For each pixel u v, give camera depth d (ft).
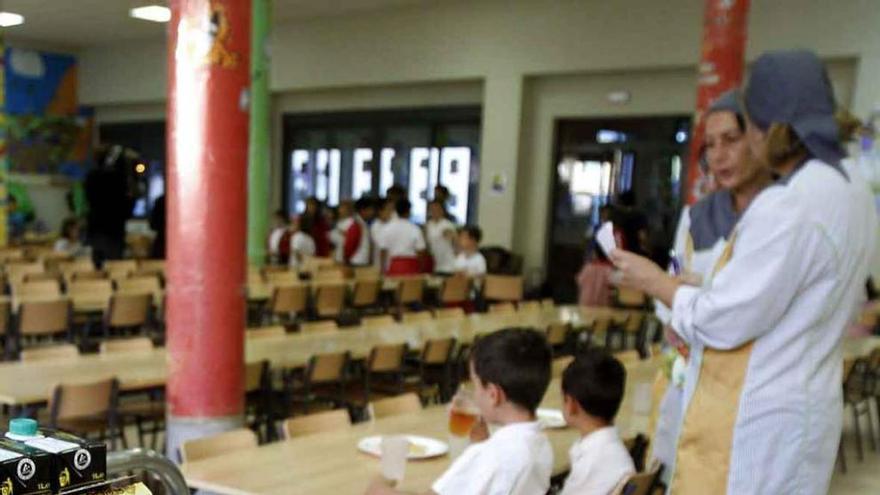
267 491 7.30
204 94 10.98
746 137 5.57
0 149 42.32
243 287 11.62
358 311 24.82
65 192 52.24
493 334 6.51
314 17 38.91
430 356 15.89
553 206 33.68
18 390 10.93
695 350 5.16
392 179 39.50
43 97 50.88
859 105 24.91
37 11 39.32
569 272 33.45
